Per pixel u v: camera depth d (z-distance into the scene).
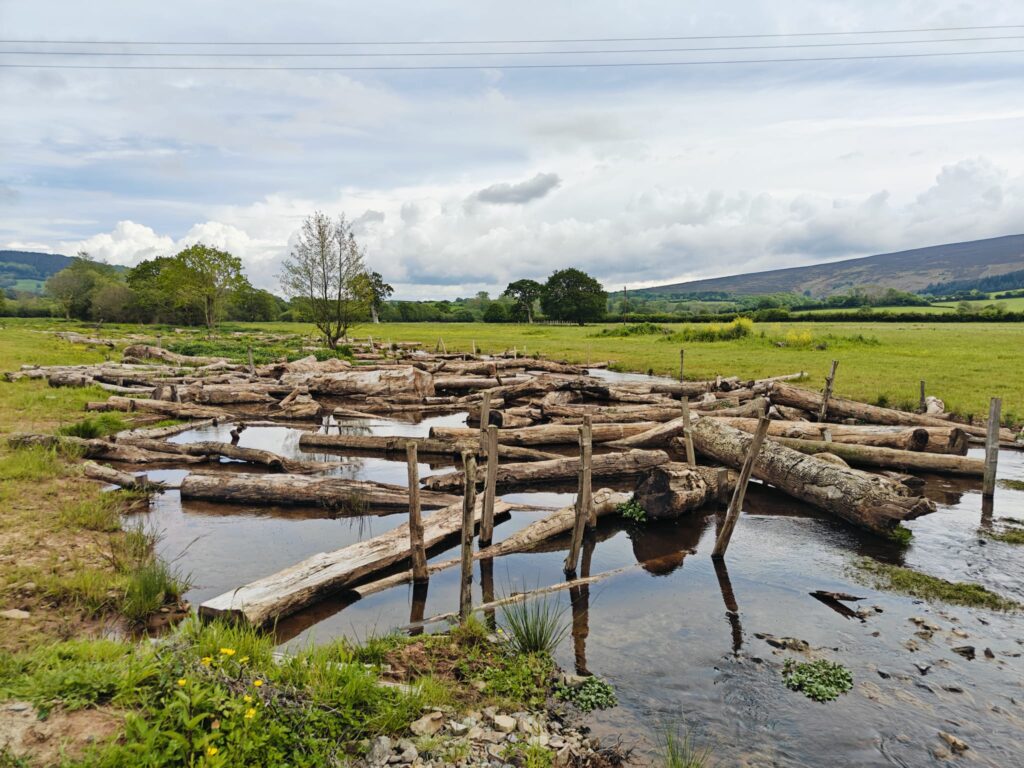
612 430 15.95
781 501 11.39
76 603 6.45
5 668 4.36
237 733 3.81
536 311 138.38
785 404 19.06
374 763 4.12
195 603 6.91
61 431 14.11
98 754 3.53
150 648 4.75
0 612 6.08
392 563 8.14
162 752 3.63
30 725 3.73
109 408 18.66
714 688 5.44
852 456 13.52
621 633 6.48
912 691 5.38
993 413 11.08
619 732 4.80
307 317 43.12
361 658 5.59
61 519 8.74
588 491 8.08
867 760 4.52
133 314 86.56
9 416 15.93
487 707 4.98
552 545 9.30
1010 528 9.75
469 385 25.47
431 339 58.75
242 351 37.56
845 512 9.81
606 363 34.34
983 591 7.44
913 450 13.62
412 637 6.13
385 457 15.20
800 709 5.13
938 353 35.53
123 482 11.20
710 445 13.70
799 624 6.68
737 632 6.51
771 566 8.34
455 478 11.79
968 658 5.92
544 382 22.14
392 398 23.38
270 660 5.02
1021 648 6.11
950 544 9.05
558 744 4.57
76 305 89.81
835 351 38.75
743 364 31.84
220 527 9.66
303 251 41.44
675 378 28.34
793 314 96.06
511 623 6.23
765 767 4.41
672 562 8.52
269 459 13.31
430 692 4.99
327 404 23.30
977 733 4.82
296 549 8.79
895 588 7.58
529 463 12.65
